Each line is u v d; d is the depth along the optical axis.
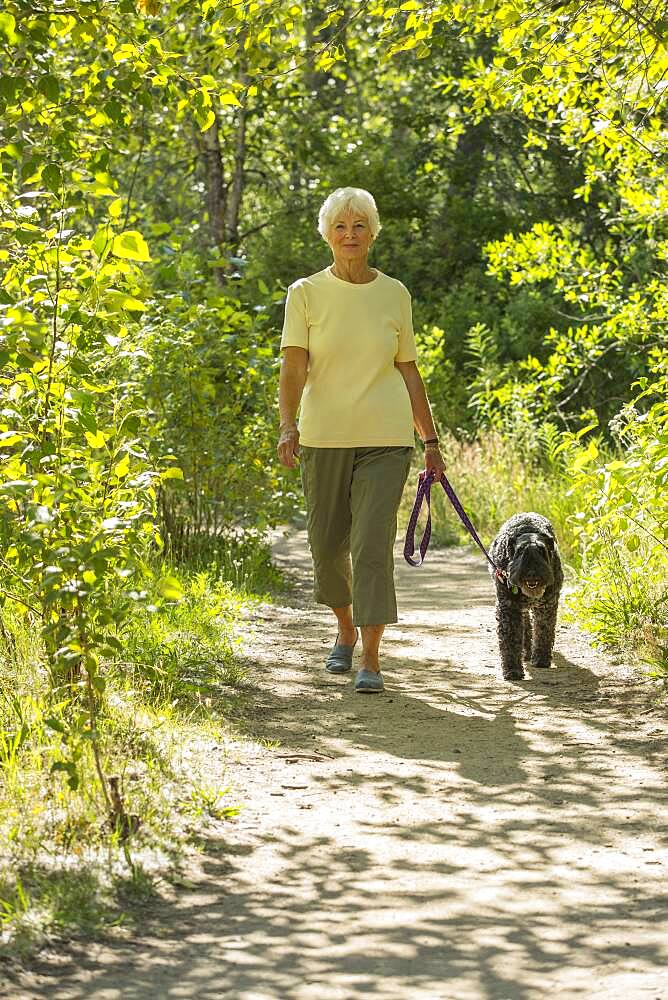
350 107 27.16
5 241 5.88
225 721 6.72
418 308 24.36
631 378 19.59
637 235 14.54
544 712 7.15
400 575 13.02
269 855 4.92
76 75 6.36
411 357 7.79
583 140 11.34
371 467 7.51
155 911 4.36
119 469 5.23
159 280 11.51
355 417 7.51
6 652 6.44
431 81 24.31
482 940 4.12
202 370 11.02
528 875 4.71
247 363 11.40
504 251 13.52
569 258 13.41
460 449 17.84
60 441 5.35
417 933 4.19
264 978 3.84
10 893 4.27
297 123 23.61
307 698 7.42
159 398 10.80
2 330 5.20
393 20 8.38
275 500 11.53
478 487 15.67
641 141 10.29
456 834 5.18
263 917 4.33
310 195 25.34
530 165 26.64
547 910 4.37
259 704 7.21
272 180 25.22
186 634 7.86
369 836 5.15
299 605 10.76
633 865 4.79
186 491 10.91
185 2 7.43
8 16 5.38
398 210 25.80
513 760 6.23
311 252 24.23
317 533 7.80
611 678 7.89
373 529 7.43
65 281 5.58
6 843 4.66
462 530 15.52
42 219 6.39
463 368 23.34
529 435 16.17
